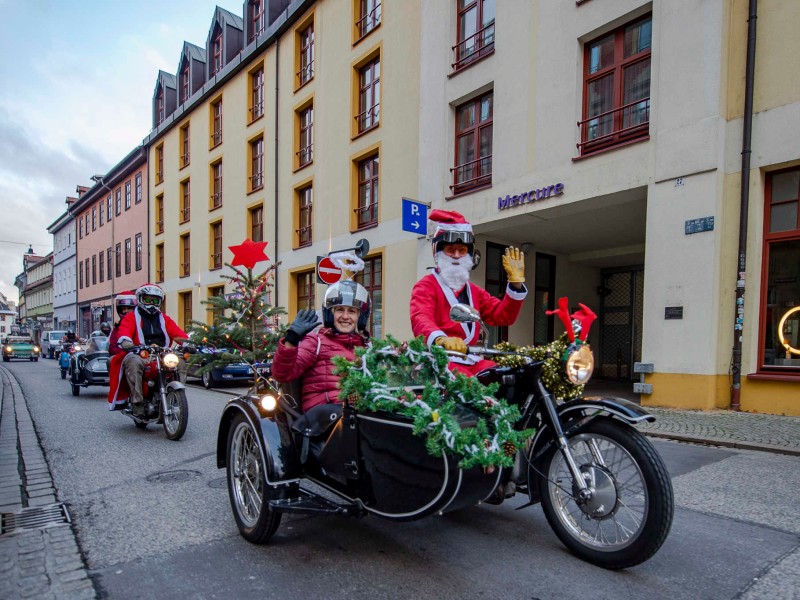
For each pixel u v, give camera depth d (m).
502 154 10.66
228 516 3.69
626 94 9.08
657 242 8.27
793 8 7.31
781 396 7.28
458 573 2.76
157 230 28.47
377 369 2.69
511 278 3.30
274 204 18.84
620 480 3.01
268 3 19.45
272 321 4.61
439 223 3.38
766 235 7.67
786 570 2.77
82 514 3.73
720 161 7.72
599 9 9.16
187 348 5.29
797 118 7.25
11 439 6.36
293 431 3.25
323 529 3.42
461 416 2.53
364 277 14.96
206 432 6.77
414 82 13.30
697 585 2.60
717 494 4.07
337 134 15.94
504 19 10.70
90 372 10.57
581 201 9.35
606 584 2.62
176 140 26.09
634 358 14.00
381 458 2.67
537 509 3.77
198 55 25.61
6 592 2.58
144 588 2.62
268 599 2.51
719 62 7.68
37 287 57.97
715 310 7.74
